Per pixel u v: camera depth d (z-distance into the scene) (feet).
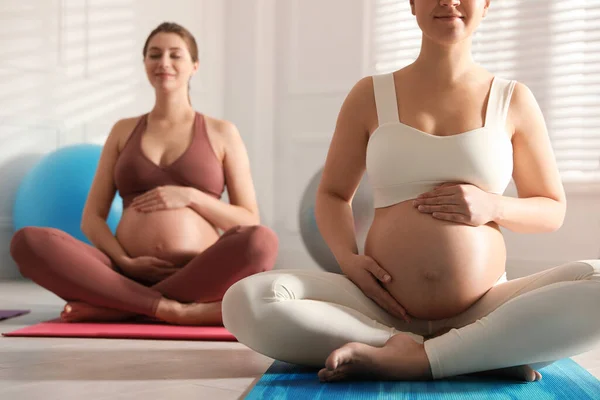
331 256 11.35
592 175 12.74
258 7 16.20
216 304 7.56
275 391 4.26
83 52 14.61
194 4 16.12
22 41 13.76
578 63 12.85
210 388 4.51
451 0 4.97
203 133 8.89
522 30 13.37
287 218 16.01
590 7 12.68
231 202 9.01
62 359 5.56
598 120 12.79
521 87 5.40
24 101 13.83
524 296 4.48
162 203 8.27
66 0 14.33
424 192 5.14
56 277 7.62
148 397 4.20
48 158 13.41
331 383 4.53
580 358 6.06
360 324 4.87
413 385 4.46
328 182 5.76
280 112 16.12
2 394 4.25
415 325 5.18
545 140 5.40
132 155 8.66
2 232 13.70
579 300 4.33
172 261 8.14
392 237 5.13
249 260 7.56
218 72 16.52
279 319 4.78
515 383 4.56
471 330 4.55
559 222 5.35
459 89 5.32
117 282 7.68
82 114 14.62
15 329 7.34
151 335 6.81
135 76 15.44
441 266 4.96
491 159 5.11
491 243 5.08
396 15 14.99
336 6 15.55
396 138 5.23
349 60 15.42
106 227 8.57
